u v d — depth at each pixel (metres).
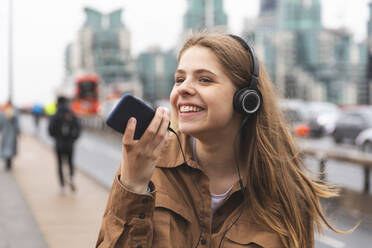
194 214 1.23
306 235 1.34
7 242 4.48
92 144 16.83
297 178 1.39
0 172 9.79
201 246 1.21
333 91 179.62
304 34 183.88
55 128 7.21
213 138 1.28
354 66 179.12
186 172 1.26
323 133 19.78
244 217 1.26
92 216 5.67
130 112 1.07
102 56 176.38
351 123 16.22
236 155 1.27
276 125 1.35
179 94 1.23
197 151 1.33
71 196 6.99
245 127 1.36
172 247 1.15
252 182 1.31
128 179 1.11
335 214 5.10
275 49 161.88
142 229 1.10
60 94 7.35
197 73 1.21
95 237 4.71
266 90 1.34
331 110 21.34
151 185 1.15
